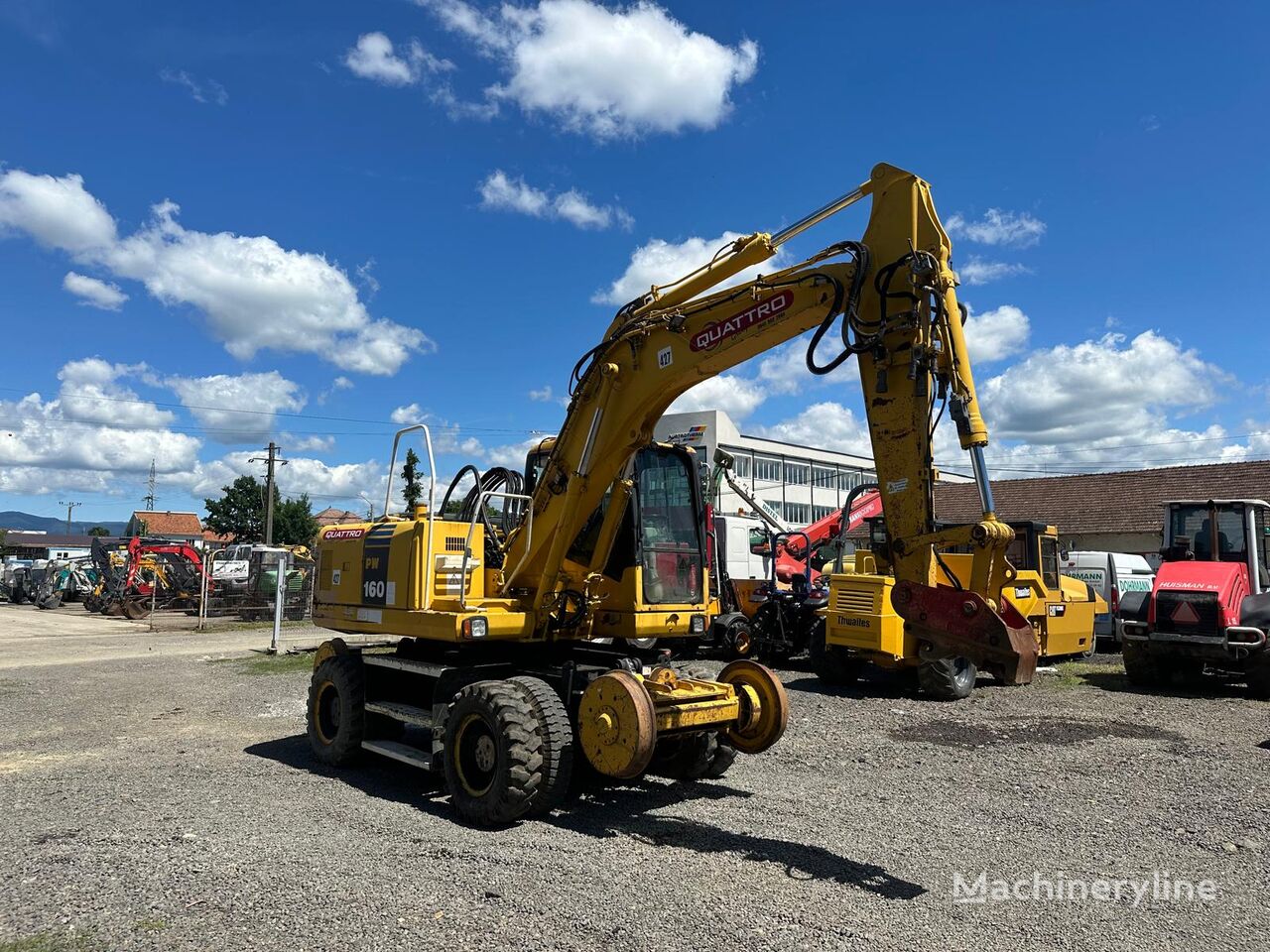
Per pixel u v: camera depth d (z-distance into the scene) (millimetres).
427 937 3713
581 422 6379
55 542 100062
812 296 5039
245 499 54250
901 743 7930
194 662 14414
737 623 13578
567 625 6555
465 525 6832
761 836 5211
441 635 6176
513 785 5234
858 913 4020
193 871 4520
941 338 4578
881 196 4953
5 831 5293
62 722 9359
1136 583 17391
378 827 5375
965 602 4277
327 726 7484
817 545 16266
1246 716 9289
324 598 7766
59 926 3814
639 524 6695
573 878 4441
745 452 51438
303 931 3766
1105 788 6340
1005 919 3973
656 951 3596
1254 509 12039
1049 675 12562
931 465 4602
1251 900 4238
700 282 5977
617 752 5105
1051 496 32312
